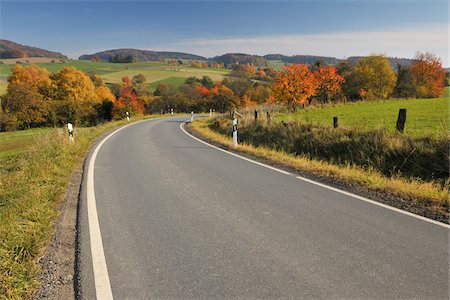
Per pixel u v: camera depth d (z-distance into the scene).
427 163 8.25
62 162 9.09
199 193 6.62
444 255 3.99
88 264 3.86
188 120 33.62
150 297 3.22
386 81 66.62
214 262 3.86
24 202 5.62
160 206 5.86
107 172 8.56
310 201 6.10
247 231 4.73
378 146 9.72
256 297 3.18
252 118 20.31
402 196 6.31
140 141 15.00
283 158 10.12
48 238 4.56
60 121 58.06
